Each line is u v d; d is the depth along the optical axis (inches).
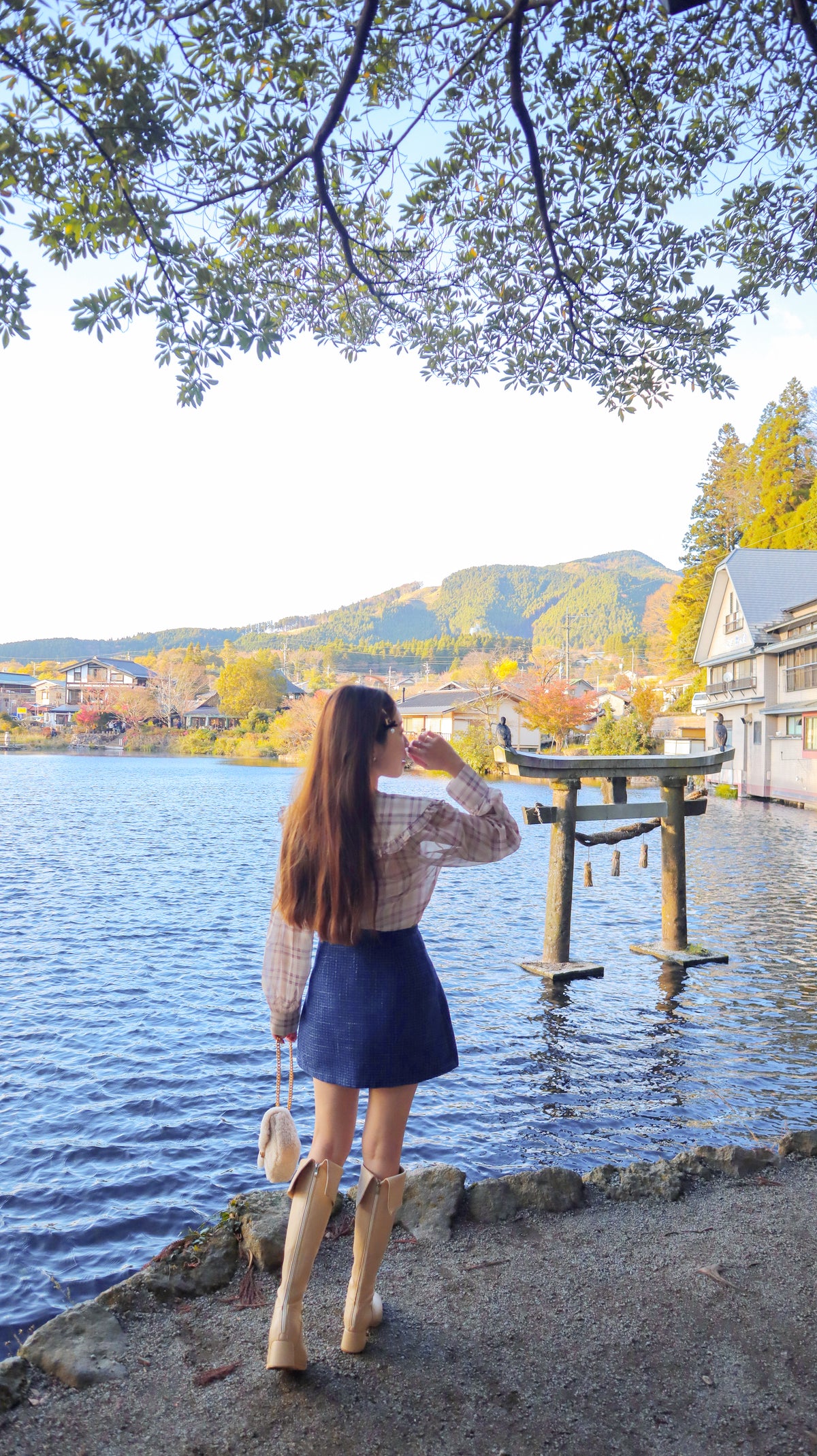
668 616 2790.4
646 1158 205.0
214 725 4175.7
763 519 2055.9
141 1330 95.3
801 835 922.1
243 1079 257.1
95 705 4131.4
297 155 145.5
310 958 89.7
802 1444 78.3
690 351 195.8
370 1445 77.3
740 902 548.4
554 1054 280.8
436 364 198.2
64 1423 80.0
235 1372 87.6
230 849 811.4
